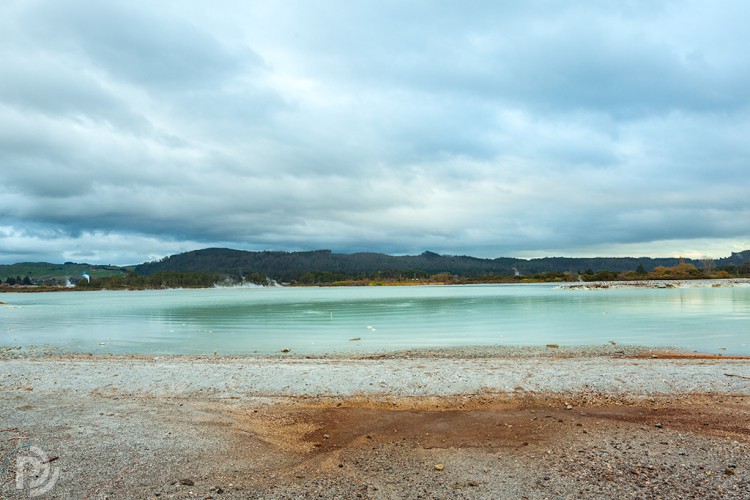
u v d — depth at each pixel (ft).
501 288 640.17
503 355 87.35
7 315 236.84
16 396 51.85
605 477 29.27
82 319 201.77
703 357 81.76
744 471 29.76
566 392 51.13
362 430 39.73
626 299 280.31
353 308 248.11
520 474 30.01
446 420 42.29
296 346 105.81
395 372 59.98
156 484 28.66
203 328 151.53
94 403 48.73
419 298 364.79
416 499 26.71
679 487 27.68
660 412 43.93
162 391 53.42
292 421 42.47
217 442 36.47
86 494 27.20
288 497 26.96
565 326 142.10
